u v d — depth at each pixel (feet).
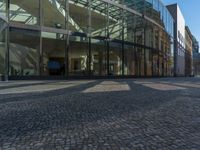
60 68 83.71
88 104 31.01
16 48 74.43
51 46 81.97
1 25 71.05
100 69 95.55
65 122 22.00
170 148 15.64
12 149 15.47
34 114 25.11
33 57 77.92
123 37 106.42
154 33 135.03
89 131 19.25
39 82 66.54
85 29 91.35
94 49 93.86
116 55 102.53
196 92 46.14
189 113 26.21
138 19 116.57
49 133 18.74
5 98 35.17
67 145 16.10
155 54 136.05
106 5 98.73
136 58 114.73
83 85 58.08
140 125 21.13
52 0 82.79
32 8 78.38
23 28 76.07
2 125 20.94
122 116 24.52
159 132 19.11
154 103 32.40
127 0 108.68
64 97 36.86
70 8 87.56
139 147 15.76
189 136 18.17
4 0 73.10
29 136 18.02
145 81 83.15
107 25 99.09
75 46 88.07
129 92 44.57
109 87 54.13
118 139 17.31
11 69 73.36
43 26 80.23
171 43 180.34
